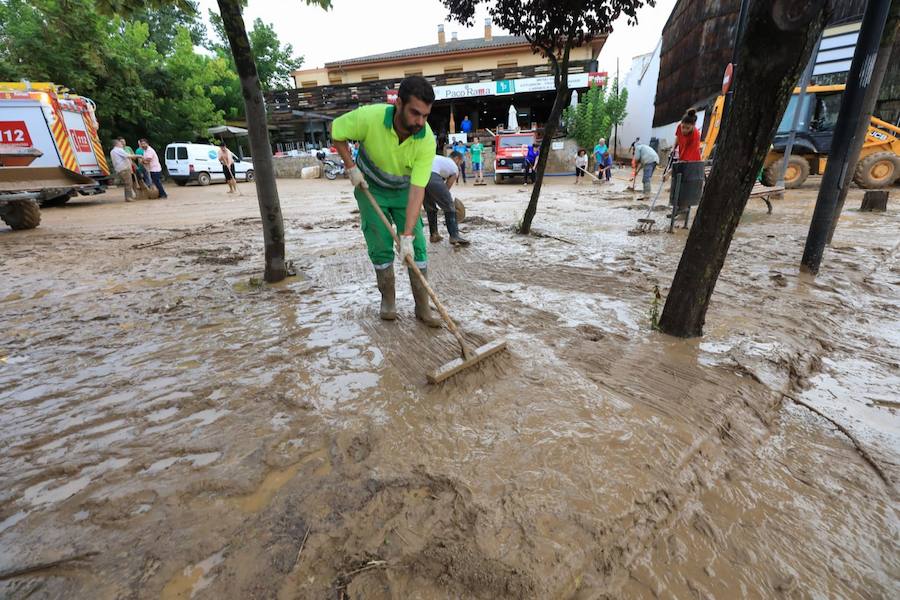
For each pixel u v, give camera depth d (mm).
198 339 3250
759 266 4656
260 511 1695
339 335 3252
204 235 7352
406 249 2713
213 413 2334
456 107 27062
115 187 20125
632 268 4723
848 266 4566
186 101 22703
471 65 28703
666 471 1848
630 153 27516
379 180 3008
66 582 1439
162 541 1578
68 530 1637
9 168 8469
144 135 22797
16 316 3789
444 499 1720
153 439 2135
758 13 2137
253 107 3912
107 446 2096
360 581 1427
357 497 1741
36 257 5953
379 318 3547
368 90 24594
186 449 2053
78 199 14875
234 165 21469
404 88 2498
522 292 4102
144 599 1379
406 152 2854
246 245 6461
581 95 23781
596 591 1380
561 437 2055
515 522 1602
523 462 1901
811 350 2859
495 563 1449
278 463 1942
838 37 11977
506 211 9445
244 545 1554
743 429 2131
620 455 1936
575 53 25969
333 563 1484
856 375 2582
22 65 17344
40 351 3107
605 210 9180
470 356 2627
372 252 3238
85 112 13570
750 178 2561
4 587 1422
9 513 1720
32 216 8312
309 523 1631
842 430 2109
